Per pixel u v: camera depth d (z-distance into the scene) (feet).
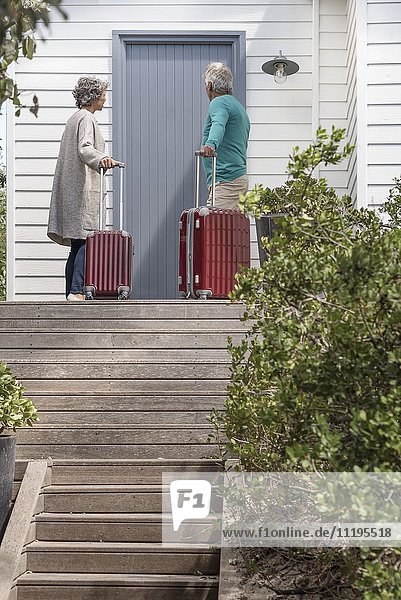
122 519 15.62
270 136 29.17
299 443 11.23
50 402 17.92
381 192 24.36
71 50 29.40
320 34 29.32
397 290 10.27
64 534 15.70
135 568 15.06
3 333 19.98
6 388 15.66
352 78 26.55
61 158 24.98
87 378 18.69
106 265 24.00
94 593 14.55
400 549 10.51
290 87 29.27
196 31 29.43
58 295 28.86
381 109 24.54
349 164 28.07
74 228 24.68
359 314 10.80
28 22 8.61
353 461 10.43
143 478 16.38
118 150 29.27
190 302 20.12
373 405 10.50
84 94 25.05
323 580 13.05
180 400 17.75
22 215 28.96
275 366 11.30
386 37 24.68
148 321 20.08
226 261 22.72
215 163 23.57
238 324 19.88
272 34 29.45
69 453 17.20
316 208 13.97
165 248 29.43
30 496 15.72
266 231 22.65
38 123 29.17
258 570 13.38
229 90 24.41
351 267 10.44
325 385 10.72
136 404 17.80
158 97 29.60
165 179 29.50
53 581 14.58
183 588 14.47
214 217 22.72
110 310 20.21
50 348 19.90
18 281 28.89
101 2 29.53
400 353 10.14
